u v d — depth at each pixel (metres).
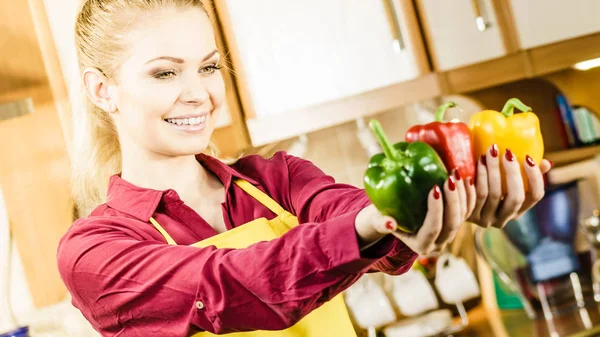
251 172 1.28
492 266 2.62
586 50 2.65
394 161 0.81
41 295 2.36
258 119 2.53
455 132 0.84
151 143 1.14
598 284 2.54
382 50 2.58
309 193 1.17
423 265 2.77
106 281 1.03
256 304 0.90
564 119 2.99
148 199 1.18
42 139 2.32
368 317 2.64
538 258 2.54
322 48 2.55
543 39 2.63
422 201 0.79
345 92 2.56
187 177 1.22
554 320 2.43
